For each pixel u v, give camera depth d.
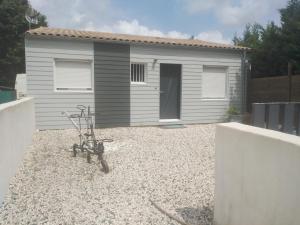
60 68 10.01
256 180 2.45
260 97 11.89
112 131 9.84
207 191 4.36
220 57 12.12
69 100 10.10
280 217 2.16
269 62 13.77
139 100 11.00
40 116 9.82
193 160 6.08
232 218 2.84
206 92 12.14
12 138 4.82
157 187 4.53
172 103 11.77
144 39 11.20
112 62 10.52
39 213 3.62
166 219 3.50
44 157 6.29
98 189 4.45
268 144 2.29
